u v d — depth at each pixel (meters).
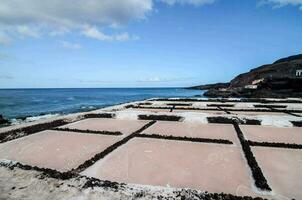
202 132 7.34
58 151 5.38
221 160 4.68
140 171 4.12
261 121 8.43
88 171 4.12
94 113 10.91
